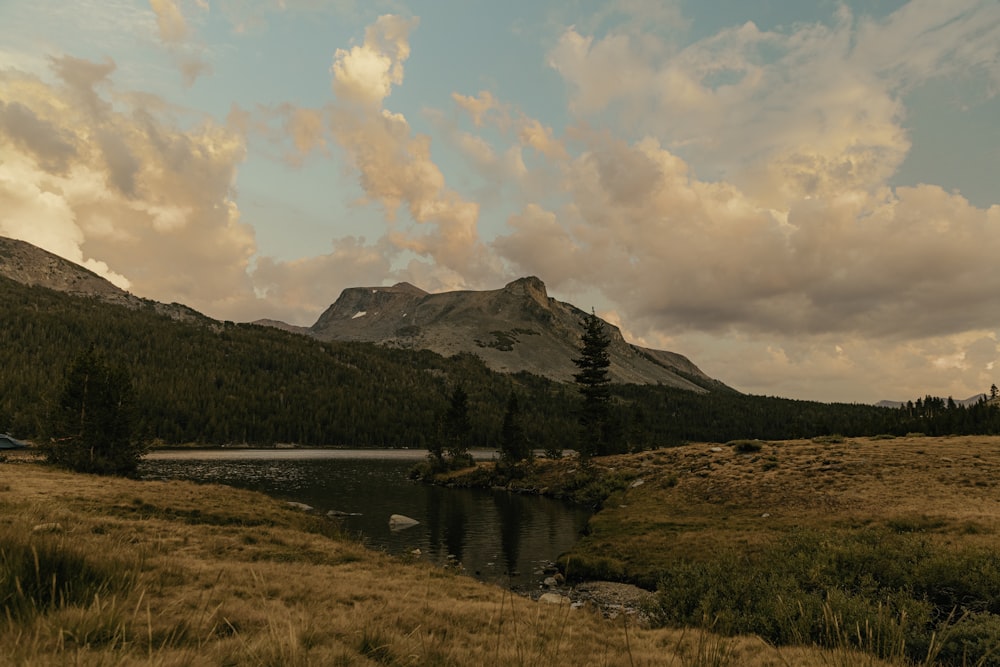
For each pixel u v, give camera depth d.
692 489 52.25
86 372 48.69
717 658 9.75
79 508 26.25
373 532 43.88
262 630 7.95
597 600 26.94
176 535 23.42
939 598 15.46
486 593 19.69
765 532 34.12
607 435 91.19
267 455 161.25
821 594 15.89
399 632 10.10
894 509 36.56
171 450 173.50
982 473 44.94
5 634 5.85
